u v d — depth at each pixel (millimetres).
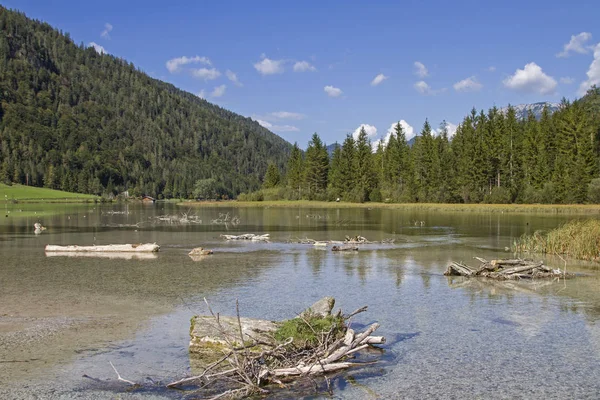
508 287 23203
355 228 59469
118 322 16938
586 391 11359
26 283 23641
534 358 13523
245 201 159500
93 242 43188
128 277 25328
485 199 115688
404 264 30062
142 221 74938
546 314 18125
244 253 35375
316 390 11641
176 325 16625
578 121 113688
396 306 19344
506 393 11281
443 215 87188
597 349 14227
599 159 114125
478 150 118375
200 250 34406
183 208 131875
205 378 12148
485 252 36125
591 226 34562
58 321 16984
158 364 13164
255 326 14867
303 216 87625
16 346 14422
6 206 135375
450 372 12594
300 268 28422
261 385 12016
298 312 18172
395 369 12859
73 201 184500
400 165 141500
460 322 17109
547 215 83375
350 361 13477
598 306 19359
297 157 162500
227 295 21094
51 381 11945
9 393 11227
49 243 42125
